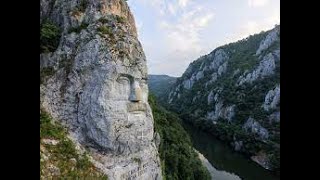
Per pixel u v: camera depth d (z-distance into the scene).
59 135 30.53
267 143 81.75
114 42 34.97
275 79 112.81
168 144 54.94
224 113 114.38
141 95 36.44
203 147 89.12
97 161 31.78
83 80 33.88
